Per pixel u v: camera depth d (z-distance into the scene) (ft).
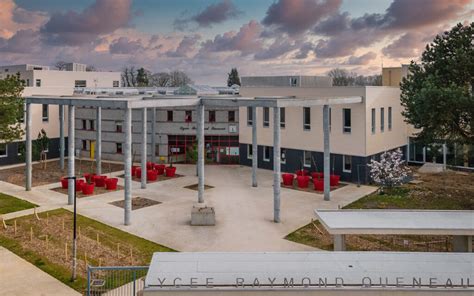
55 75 236.02
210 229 84.89
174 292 41.27
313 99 100.12
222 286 41.91
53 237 80.28
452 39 96.89
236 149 165.99
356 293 41.45
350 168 128.67
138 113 165.37
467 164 137.90
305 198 108.68
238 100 96.22
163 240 78.74
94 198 108.47
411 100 98.48
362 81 358.84
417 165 148.87
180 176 138.21
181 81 437.58
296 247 74.95
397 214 71.15
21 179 131.13
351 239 79.15
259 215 94.32
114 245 76.28
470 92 89.35
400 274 44.16
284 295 41.50
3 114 101.14
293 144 140.77
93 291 58.65
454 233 63.62
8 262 68.74
